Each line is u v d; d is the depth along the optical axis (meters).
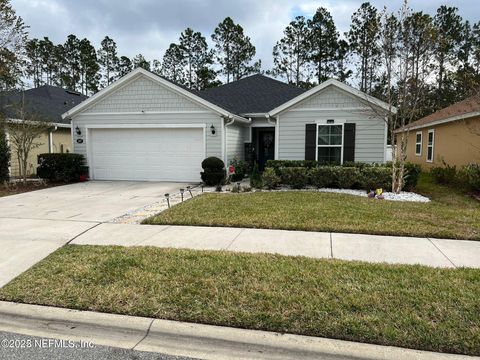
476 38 22.45
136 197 10.16
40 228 6.45
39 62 38.53
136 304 3.48
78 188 12.12
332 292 3.59
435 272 4.06
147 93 13.59
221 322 3.16
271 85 18.20
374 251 4.92
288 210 7.34
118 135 14.13
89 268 4.38
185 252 4.88
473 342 2.76
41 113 15.30
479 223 6.23
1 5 13.17
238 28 37.50
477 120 12.55
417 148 19.25
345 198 8.77
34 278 4.14
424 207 7.66
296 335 2.96
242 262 4.46
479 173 10.08
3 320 3.44
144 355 2.87
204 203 8.31
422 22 9.32
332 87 12.18
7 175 13.55
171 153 13.73
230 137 14.01
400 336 2.86
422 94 10.55
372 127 11.98
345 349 2.79
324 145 12.48
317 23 33.91
